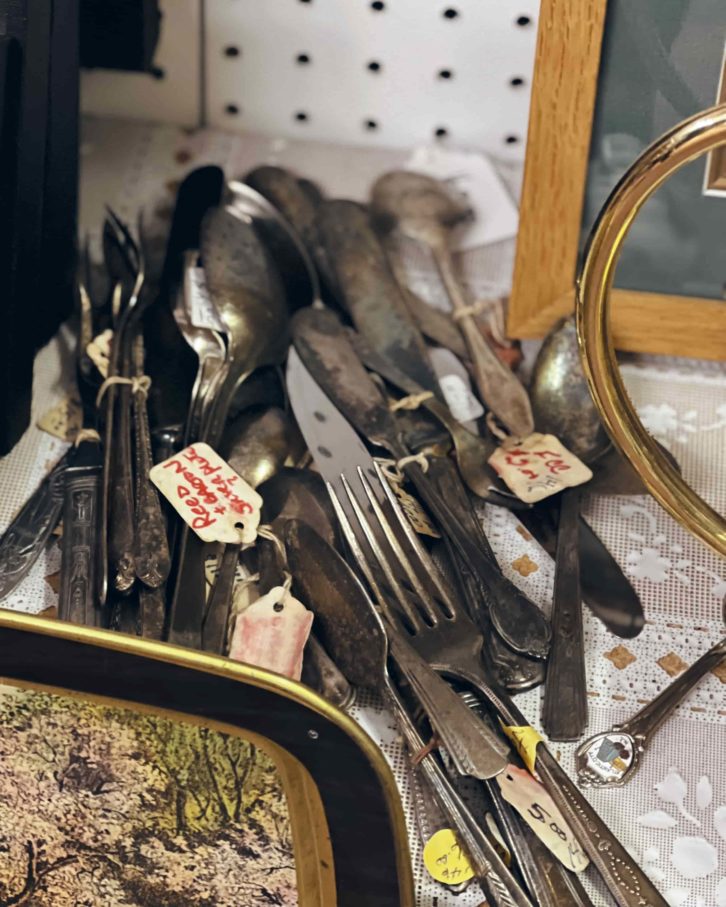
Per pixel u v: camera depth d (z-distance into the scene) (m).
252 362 0.69
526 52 0.77
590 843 0.52
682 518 0.58
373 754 0.45
